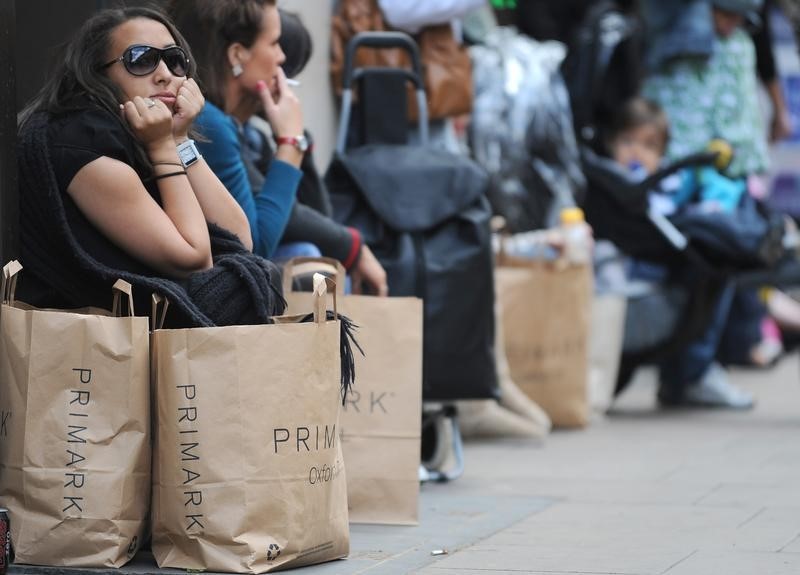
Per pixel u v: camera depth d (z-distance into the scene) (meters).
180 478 11.23
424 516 14.34
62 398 11.24
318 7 19.62
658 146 23.52
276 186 14.14
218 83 14.19
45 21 15.17
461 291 16.03
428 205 16.09
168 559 11.35
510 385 20.16
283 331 11.20
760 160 24.73
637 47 24.30
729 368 31.73
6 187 11.66
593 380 22.67
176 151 12.20
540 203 22.89
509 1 27.17
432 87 19.64
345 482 12.09
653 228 22.08
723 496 15.59
